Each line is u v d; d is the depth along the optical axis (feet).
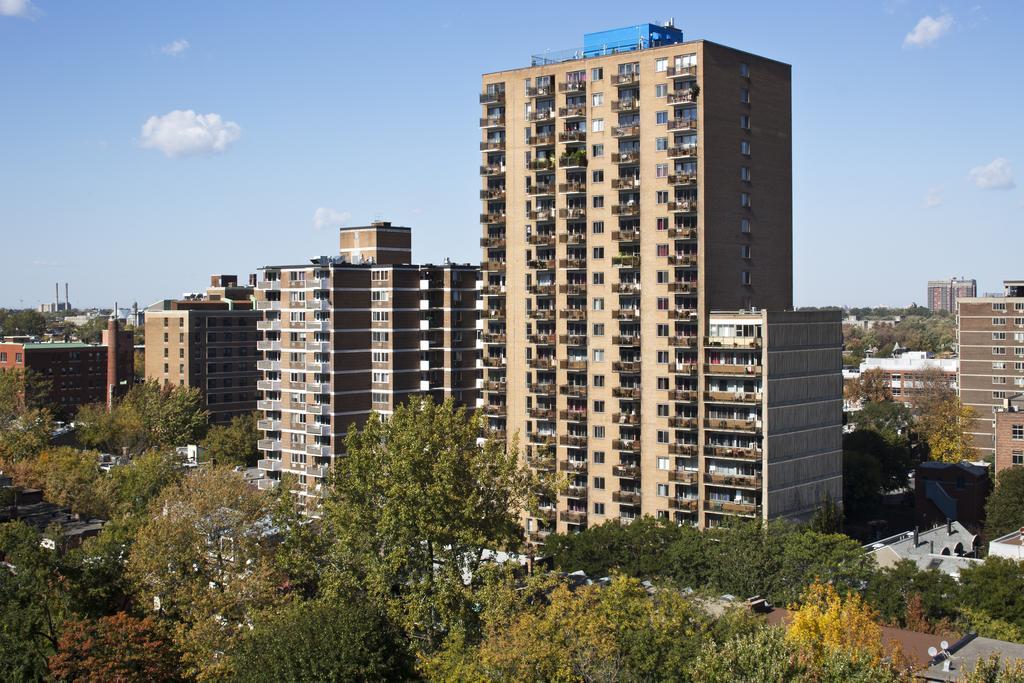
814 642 255.70
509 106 618.44
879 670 234.79
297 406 647.97
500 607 284.00
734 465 526.57
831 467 558.15
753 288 571.28
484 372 628.28
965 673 239.50
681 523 536.01
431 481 335.67
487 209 631.97
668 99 550.36
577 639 269.64
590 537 453.58
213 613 332.60
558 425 591.78
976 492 621.31
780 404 522.47
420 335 650.84
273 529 385.50
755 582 395.55
